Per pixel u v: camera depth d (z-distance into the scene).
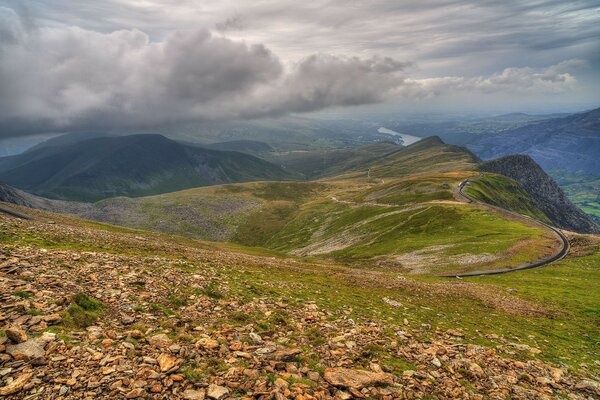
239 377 11.74
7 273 17.23
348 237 157.12
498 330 29.05
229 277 29.72
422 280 60.19
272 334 17.36
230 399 10.39
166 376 10.92
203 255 45.56
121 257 27.72
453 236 111.44
